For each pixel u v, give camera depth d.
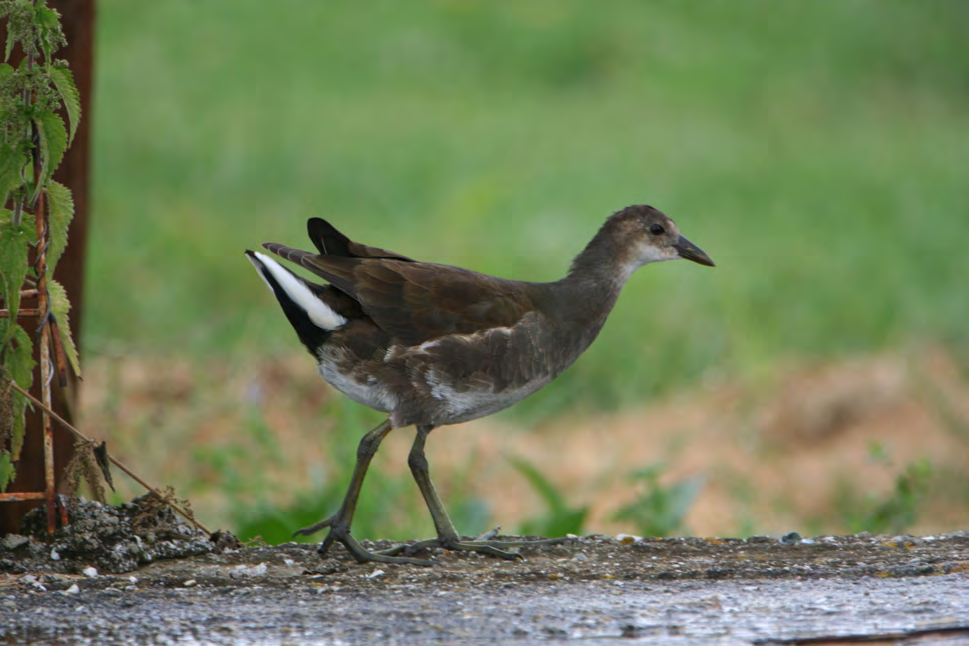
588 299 7.66
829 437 14.18
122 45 28.95
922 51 32.78
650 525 9.59
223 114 25.86
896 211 22.73
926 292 18.84
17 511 6.90
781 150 26.45
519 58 30.94
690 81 30.44
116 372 11.16
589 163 24.56
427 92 28.53
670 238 7.94
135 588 6.04
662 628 5.38
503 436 12.74
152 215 19.97
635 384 15.47
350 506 6.73
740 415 14.58
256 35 30.31
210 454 10.05
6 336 6.09
